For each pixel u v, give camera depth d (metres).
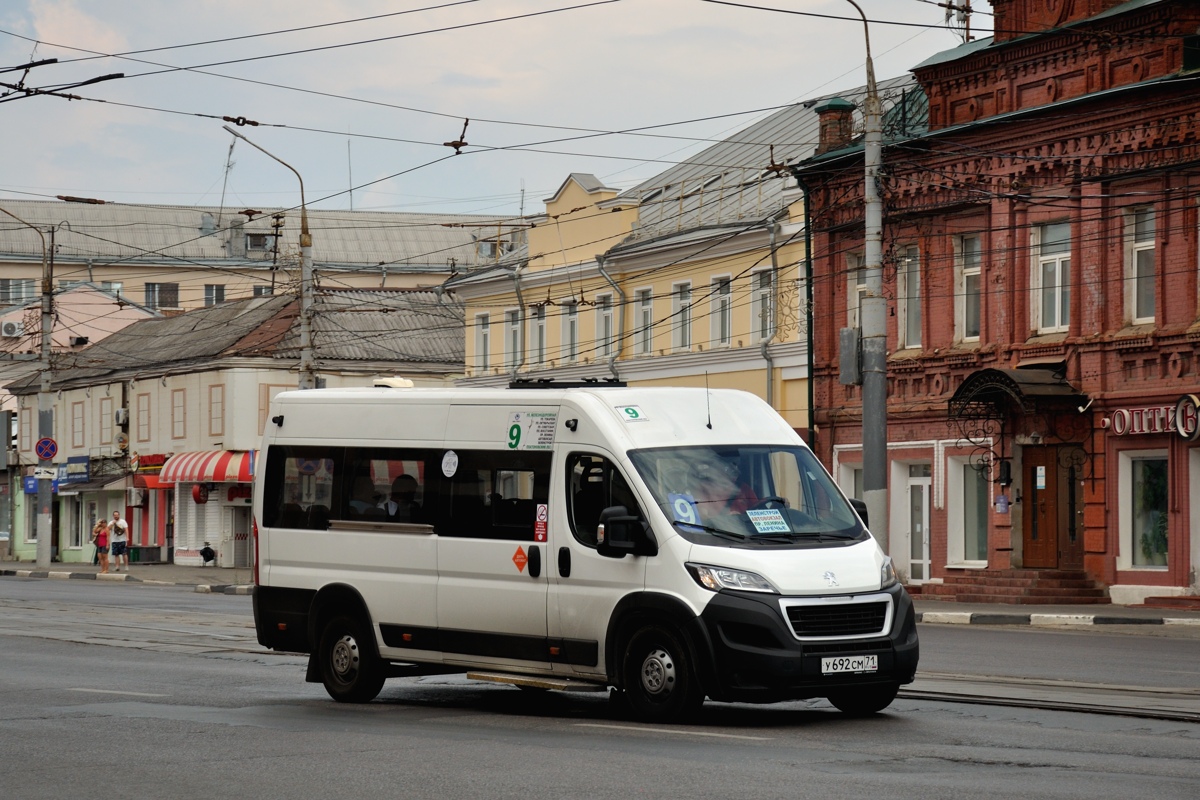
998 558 34.47
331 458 15.87
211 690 16.38
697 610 12.75
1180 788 9.48
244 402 60.69
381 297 67.44
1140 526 32.09
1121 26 31.73
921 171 36.50
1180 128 30.58
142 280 99.81
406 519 15.12
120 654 20.72
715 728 12.77
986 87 35.06
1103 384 32.41
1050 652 20.50
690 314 44.72
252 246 100.75
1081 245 32.88
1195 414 30.14
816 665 12.57
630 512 13.38
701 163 49.81
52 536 73.81
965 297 36.06
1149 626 26.91
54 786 10.12
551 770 10.40
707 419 14.08
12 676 17.75
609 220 47.84
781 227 41.06
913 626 13.30
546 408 14.28
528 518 14.17
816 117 46.47
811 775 10.06
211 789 9.90
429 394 15.26
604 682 13.54
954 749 11.38
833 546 13.24
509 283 51.97
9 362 81.50
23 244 99.44
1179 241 31.05
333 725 13.27
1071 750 11.30
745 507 13.41
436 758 11.06
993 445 34.62
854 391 39.03
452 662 14.63
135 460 65.88
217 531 60.72
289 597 15.95
